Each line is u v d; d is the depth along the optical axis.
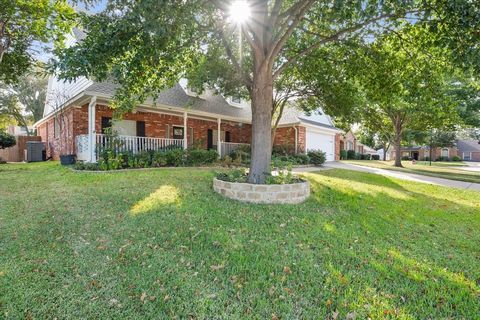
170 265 2.84
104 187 6.19
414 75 6.66
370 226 4.30
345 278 2.64
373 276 2.70
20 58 9.28
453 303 2.31
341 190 6.98
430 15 4.62
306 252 3.21
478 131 22.33
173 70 7.18
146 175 7.75
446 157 45.25
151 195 5.52
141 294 2.35
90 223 3.98
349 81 8.27
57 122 13.03
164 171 8.66
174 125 13.31
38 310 2.11
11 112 22.22
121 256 3.02
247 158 13.56
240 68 6.34
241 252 3.15
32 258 2.92
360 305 2.24
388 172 13.26
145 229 3.77
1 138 14.55
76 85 10.96
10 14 7.36
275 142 17.39
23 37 8.59
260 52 5.72
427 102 6.89
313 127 17.91
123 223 3.99
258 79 5.88
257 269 2.79
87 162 9.03
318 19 6.07
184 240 3.45
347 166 16.47
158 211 4.54
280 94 11.28
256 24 5.46
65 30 7.87
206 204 5.00
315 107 10.89
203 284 2.51
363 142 42.59
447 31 4.50
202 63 7.98
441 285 2.59
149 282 2.53
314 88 9.40
